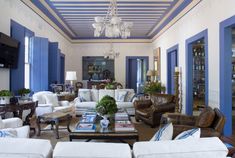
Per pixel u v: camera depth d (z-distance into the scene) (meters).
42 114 5.22
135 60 12.27
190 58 6.14
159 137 2.00
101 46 11.80
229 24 4.00
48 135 4.89
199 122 3.57
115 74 11.81
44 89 6.43
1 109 3.88
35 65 6.18
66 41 10.70
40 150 1.29
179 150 1.36
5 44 4.44
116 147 1.34
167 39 8.45
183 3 6.05
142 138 4.70
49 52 7.51
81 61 11.81
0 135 1.87
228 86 4.23
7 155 1.27
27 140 1.37
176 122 4.10
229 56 4.23
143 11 7.16
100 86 10.02
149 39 11.74
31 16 6.07
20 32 5.24
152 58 11.62
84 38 11.73
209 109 3.74
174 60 7.96
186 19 6.28
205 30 5.04
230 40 4.23
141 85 11.47
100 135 3.40
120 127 3.52
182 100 6.66
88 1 6.18
